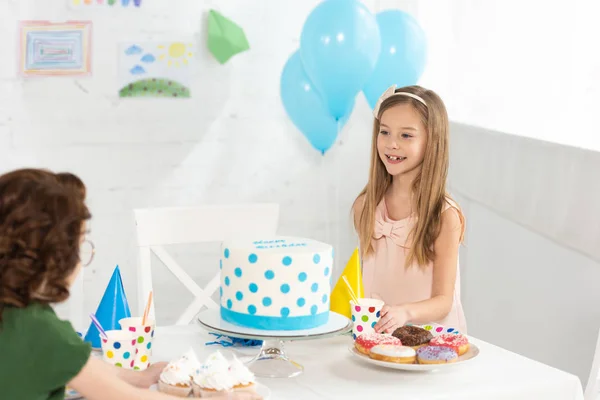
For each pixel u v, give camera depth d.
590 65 2.43
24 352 1.13
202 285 3.26
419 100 1.82
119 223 3.15
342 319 1.50
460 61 3.07
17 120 2.99
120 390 1.18
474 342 1.63
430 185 1.83
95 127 3.08
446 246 1.82
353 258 1.71
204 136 3.21
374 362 1.42
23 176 1.14
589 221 2.12
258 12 3.21
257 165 3.29
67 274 1.17
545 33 2.60
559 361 2.46
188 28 3.12
